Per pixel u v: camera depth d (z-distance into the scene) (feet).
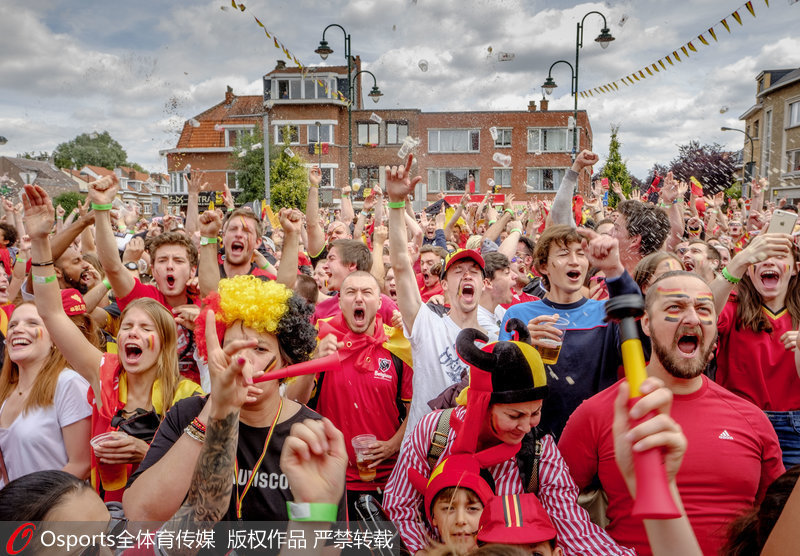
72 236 12.45
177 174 131.64
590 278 14.23
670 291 7.32
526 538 6.22
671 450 3.17
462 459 6.95
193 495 5.08
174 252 12.89
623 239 12.68
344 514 5.78
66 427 9.41
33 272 9.03
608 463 7.50
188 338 11.41
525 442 7.30
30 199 9.04
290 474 4.68
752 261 9.56
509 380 6.66
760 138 100.68
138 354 9.03
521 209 35.29
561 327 10.44
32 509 4.90
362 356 10.48
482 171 125.80
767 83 97.04
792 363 10.55
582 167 14.34
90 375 9.40
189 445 5.93
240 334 6.66
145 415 8.68
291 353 6.88
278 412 6.83
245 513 6.37
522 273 20.04
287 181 100.63
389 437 10.60
